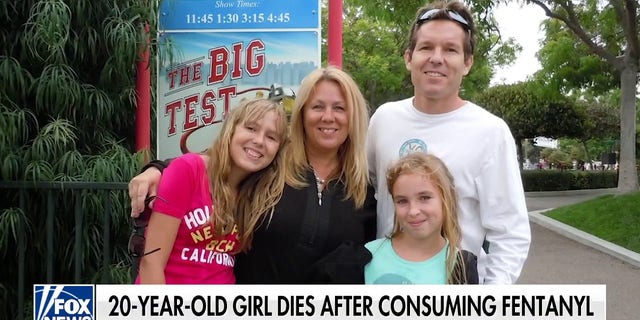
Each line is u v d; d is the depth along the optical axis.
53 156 3.63
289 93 3.74
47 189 3.48
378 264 2.44
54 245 3.82
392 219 2.59
